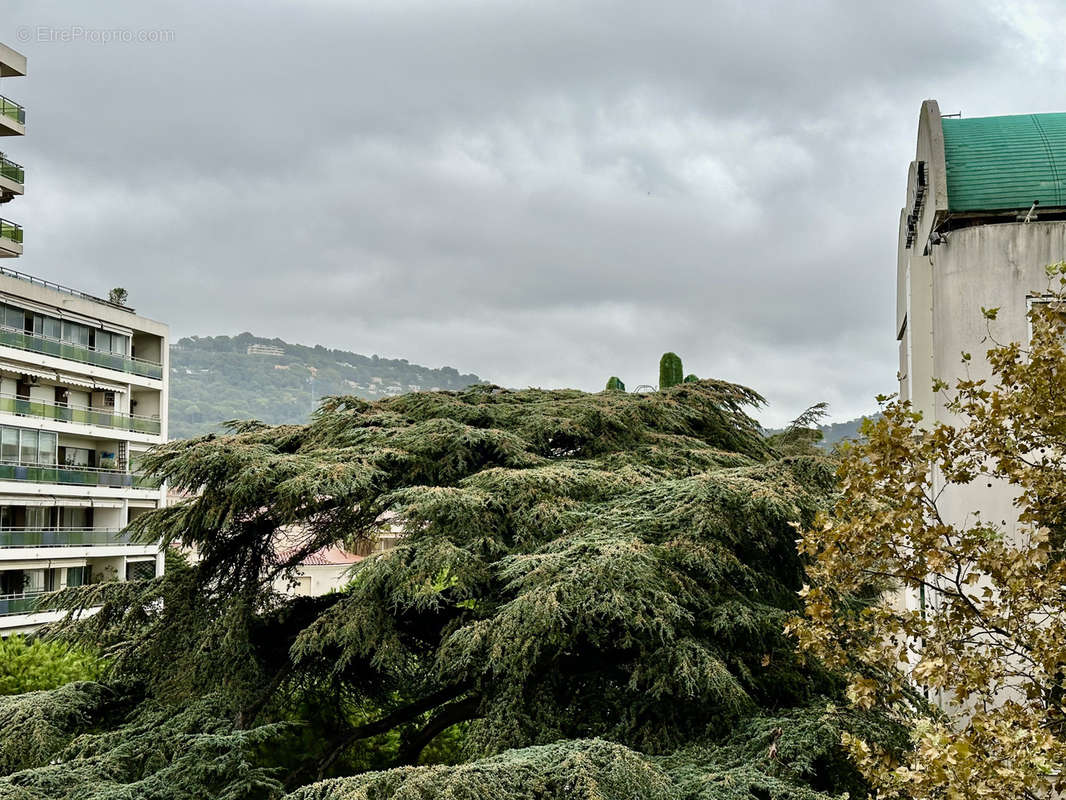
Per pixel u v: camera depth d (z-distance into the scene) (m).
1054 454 9.08
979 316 13.87
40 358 40.66
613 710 14.41
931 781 7.50
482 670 13.73
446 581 15.34
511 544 15.59
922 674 8.25
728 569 14.41
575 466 17.12
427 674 17.73
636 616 12.80
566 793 10.23
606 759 10.70
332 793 10.17
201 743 12.84
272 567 18.58
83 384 43.41
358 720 20.23
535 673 14.43
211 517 15.89
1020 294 13.79
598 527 14.54
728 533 14.30
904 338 19.55
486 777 10.20
